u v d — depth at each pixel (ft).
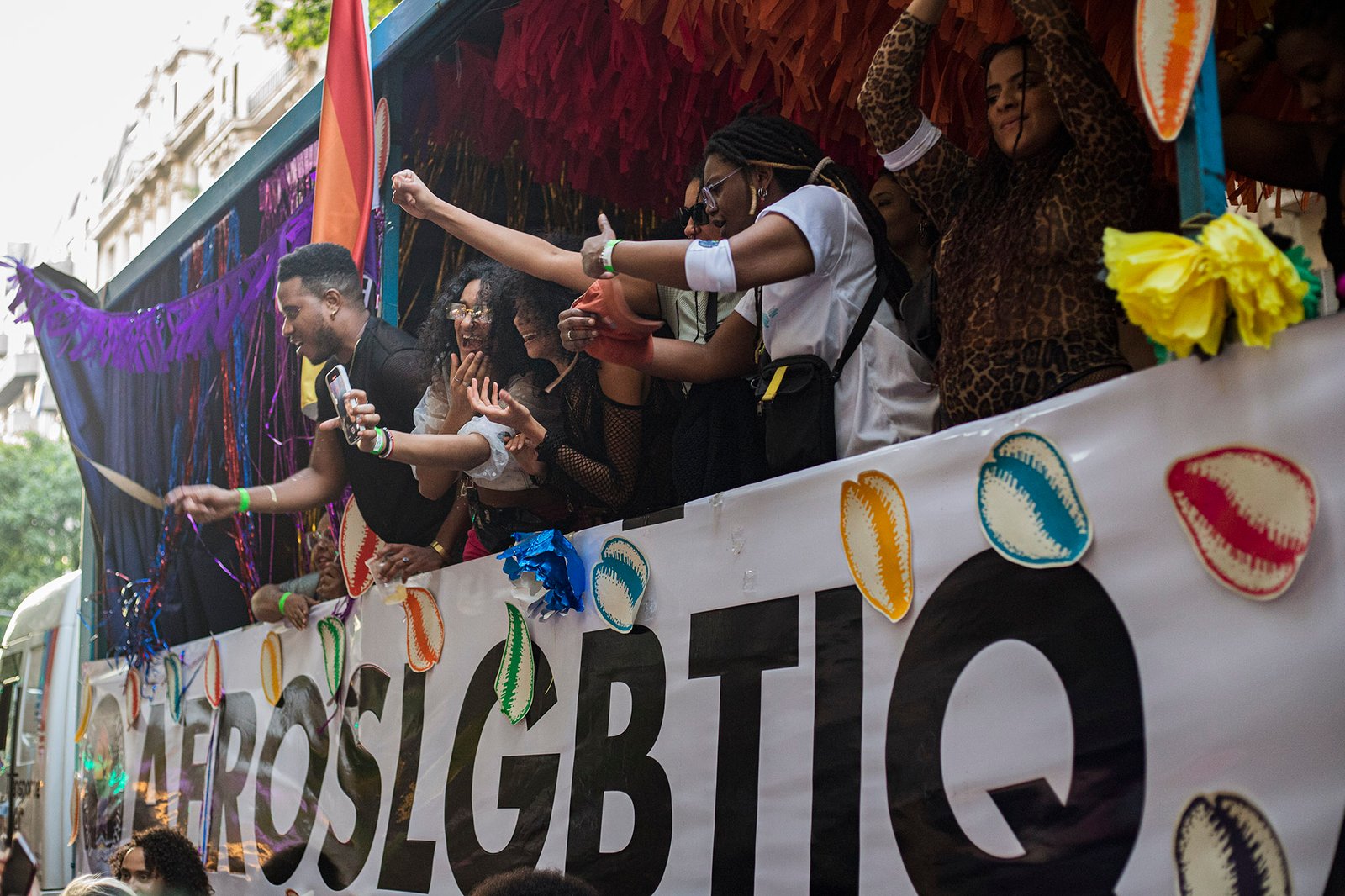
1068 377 7.30
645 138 12.27
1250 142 8.05
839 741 7.75
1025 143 7.66
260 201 16.63
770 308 8.90
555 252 10.89
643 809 9.11
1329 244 7.39
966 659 7.05
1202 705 5.92
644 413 10.84
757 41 10.74
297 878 13.41
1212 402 6.04
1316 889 5.41
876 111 8.39
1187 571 6.08
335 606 13.64
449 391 12.23
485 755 10.92
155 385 18.38
